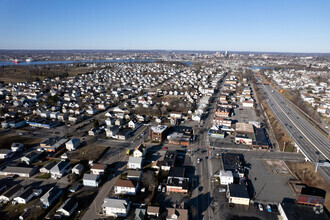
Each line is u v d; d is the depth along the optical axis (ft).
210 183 235.20
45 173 248.11
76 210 192.65
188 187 223.92
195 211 194.59
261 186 232.53
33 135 349.41
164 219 183.52
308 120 439.63
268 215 191.72
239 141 335.06
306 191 224.12
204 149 312.09
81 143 321.93
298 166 268.41
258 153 303.68
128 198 208.54
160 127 353.72
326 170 254.47
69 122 412.98
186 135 347.15
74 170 244.83
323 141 337.93
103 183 231.71
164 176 245.04
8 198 202.80
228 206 202.08
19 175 242.37
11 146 296.51
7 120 398.42
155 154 293.84
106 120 402.31
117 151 300.61
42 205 196.24
